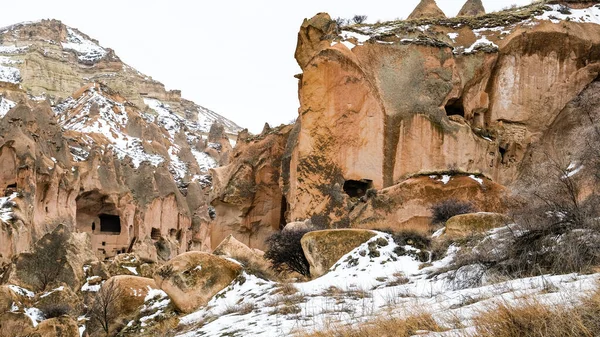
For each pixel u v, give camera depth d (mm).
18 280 40062
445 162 37875
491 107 40344
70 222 63156
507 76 40250
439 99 38594
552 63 40188
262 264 27703
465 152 38031
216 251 27750
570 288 11258
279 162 49500
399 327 11656
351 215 37719
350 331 12250
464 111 39719
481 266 17922
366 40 39781
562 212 19047
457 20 42250
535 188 24219
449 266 20078
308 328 14422
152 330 22422
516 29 40562
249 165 49594
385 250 23328
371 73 39094
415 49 39094
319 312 16781
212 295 23172
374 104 38781
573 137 31000
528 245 17594
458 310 12055
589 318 9273
